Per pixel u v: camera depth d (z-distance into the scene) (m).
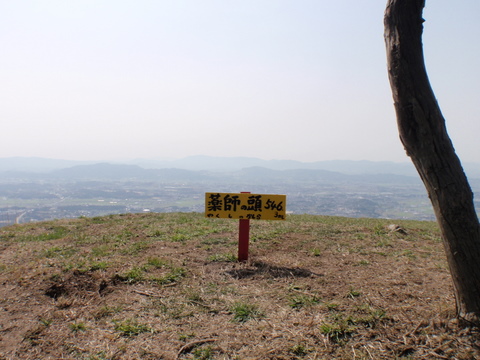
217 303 4.91
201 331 4.28
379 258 6.66
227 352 3.88
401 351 3.77
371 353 3.77
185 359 3.79
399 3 3.73
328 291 5.18
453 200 3.76
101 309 4.77
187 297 5.09
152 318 4.57
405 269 5.98
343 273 5.87
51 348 4.01
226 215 6.41
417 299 4.82
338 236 8.37
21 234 8.94
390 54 3.84
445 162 3.75
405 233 8.66
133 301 5.00
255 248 7.38
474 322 3.88
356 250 7.16
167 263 6.35
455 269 3.94
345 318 4.38
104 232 8.96
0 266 6.17
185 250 7.21
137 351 3.93
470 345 3.74
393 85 3.86
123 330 4.30
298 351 3.85
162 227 9.48
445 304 4.55
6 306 4.83
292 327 4.27
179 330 4.30
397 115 3.89
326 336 4.06
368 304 4.72
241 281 5.63
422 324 4.18
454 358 3.62
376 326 4.21
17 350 3.97
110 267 6.11
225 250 7.20
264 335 4.14
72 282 5.48
